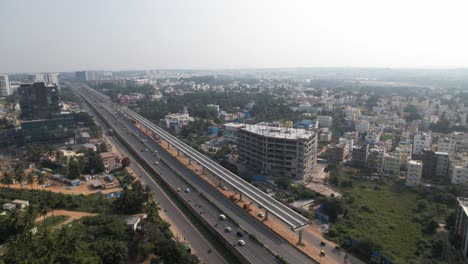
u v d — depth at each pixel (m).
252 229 170.38
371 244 150.50
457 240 156.12
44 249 126.81
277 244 156.62
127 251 137.88
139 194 187.88
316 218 187.75
